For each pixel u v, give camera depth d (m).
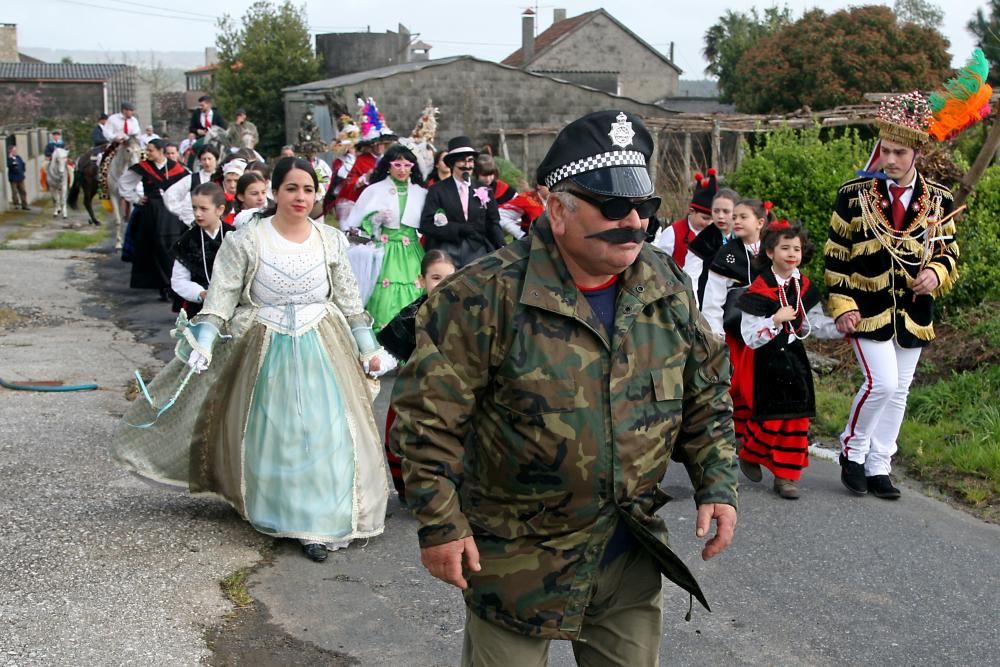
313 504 5.25
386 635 4.49
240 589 4.86
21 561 4.95
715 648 4.48
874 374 6.19
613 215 2.73
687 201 14.58
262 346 5.29
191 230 6.82
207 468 5.50
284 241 5.31
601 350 2.82
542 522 2.87
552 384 2.78
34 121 45.06
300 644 4.38
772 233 6.18
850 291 6.28
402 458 2.85
